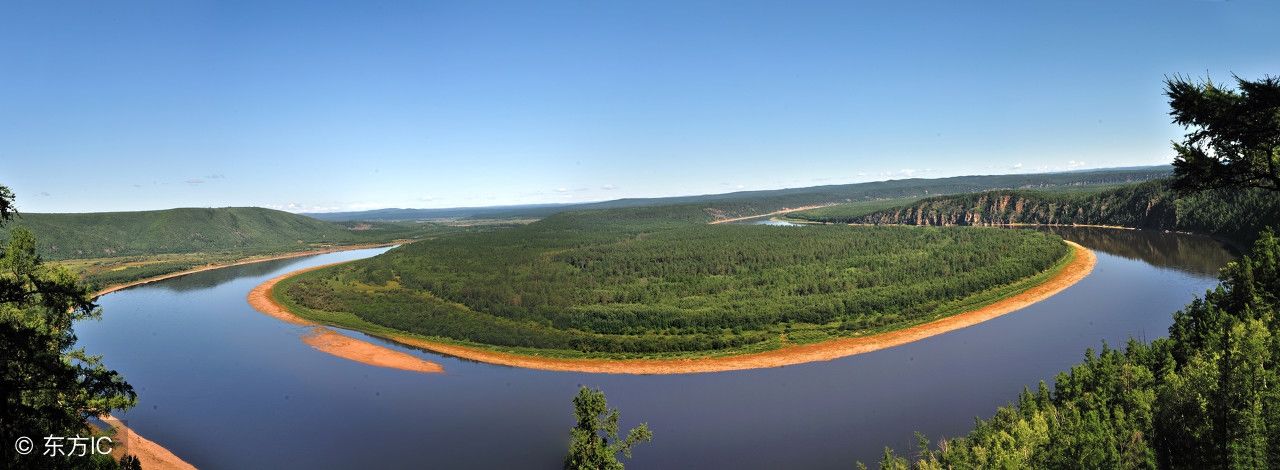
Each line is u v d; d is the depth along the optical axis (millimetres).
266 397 90375
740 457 66938
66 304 26453
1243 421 41531
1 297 24891
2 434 25656
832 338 109188
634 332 117500
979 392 80125
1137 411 50000
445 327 125938
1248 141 22688
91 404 43531
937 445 66312
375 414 83188
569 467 47719
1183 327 74188
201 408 86125
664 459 67375
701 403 83688
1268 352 50375
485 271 182250
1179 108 23750
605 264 183250
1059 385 63438
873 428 71812
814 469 63719
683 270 170375
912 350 101125
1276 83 20266
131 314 160500
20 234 51375
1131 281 146000
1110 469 43250
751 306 125562
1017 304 127625
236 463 69500
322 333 132375
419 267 195125
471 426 78562
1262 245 90375
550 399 87688
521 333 118938
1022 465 46469
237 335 132000
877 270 157250
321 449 72750
